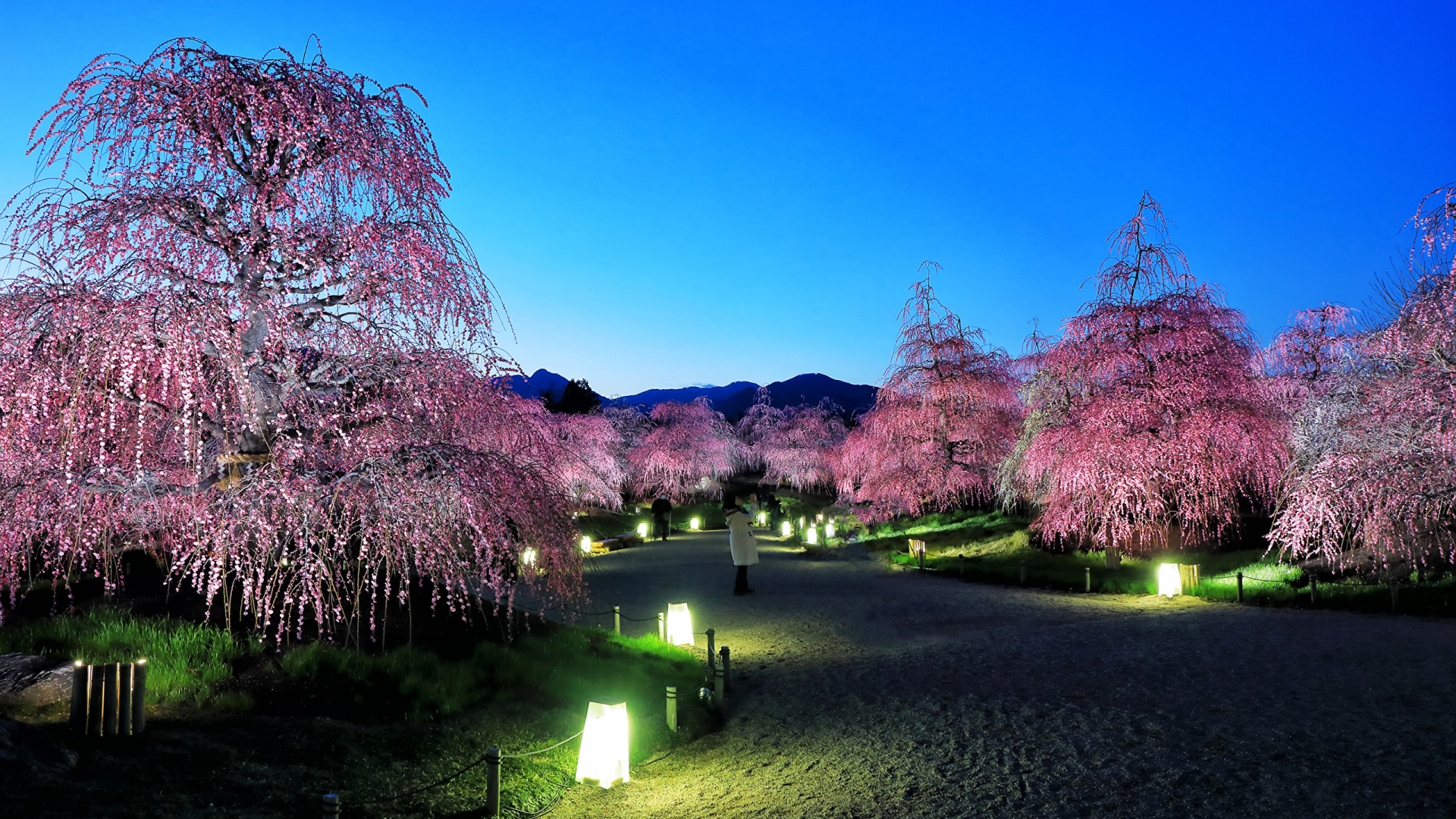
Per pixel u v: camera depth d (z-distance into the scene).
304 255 7.20
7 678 6.78
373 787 6.09
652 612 16.06
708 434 50.66
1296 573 14.52
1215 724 6.97
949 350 27.66
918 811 5.96
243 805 5.42
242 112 7.35
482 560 7.71
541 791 6.80
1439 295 10.45
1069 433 18.33
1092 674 9.19
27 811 4.70
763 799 6.59
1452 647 9.06
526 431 8.59
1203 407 17.06
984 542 23.56
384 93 7.94
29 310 6.29
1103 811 5.48
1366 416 11.73
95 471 6.63
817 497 54.00
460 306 7.80
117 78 7.07
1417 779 5.36
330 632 8.98
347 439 7.30
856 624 14.44
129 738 6.02
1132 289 18.66
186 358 6.25
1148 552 18.44
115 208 6.71
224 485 7.35
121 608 9.24
